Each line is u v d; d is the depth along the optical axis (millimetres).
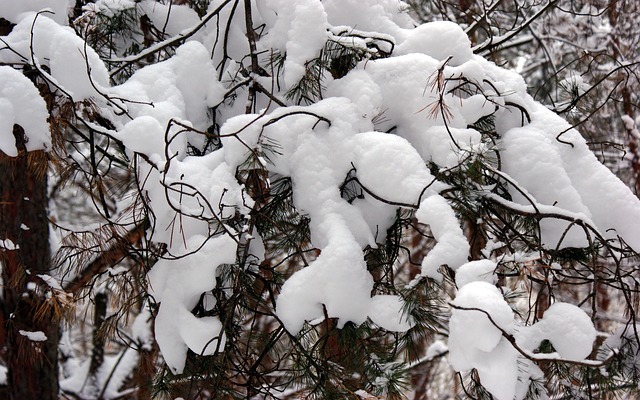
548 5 3969
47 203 4723
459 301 3176
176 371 3434
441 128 3498
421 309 3385
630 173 6082
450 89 3576
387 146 3436
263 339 3598
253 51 3666
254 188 3561
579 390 3496
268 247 3812
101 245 3545
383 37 3662
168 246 3436
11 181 4461
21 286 3928
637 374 3475
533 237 3523
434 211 3342
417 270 6672
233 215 3441
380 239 3547
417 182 3395
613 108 5449
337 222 3428
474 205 3404
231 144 3457
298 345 3420
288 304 3375
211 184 3439
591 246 3393
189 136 3674
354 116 3525
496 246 3408
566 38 5934
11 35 3443
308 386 3516
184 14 3914
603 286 6043
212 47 3824
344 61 3680
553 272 3430
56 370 4777
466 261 3305
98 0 3811
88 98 3443
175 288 3412
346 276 3350
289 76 3576
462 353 3189
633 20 5520
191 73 3664
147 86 3592
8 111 3312
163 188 3412
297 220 3666
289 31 3600
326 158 3490
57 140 3490
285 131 3514
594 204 3529
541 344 3334
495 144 3584
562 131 3580
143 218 3549
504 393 3139
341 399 3457
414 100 3557
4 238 3930
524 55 6992
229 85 3744
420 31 3711
